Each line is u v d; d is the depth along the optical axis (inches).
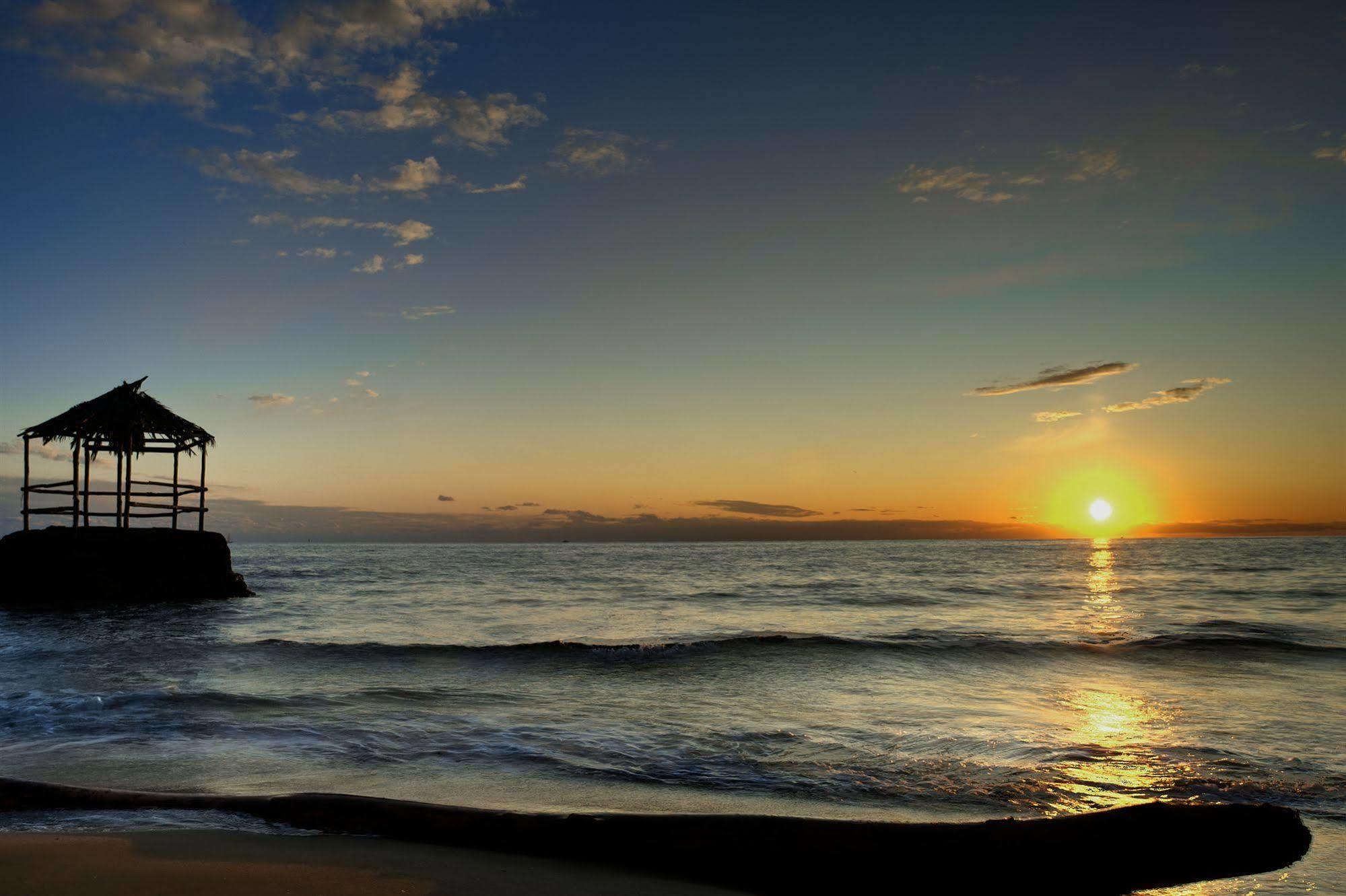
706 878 214.8
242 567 2637.8
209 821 249.4
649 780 322.0
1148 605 1206.3
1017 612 1105.4
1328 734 399.2
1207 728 413.1
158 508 1178.0
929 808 288.4
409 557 4101.9
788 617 1040.2
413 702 478.0
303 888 199.2
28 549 1083.9
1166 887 214.4
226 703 464.1
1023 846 218.7
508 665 619.2
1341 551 3956.7
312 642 738.8
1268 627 885.2
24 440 1133.7
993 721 430.9
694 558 3631.9
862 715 446.9
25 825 245.8
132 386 1156.5
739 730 409.1
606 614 1073.5
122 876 202.7
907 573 2209.6
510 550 6161.4
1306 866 226.1
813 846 218.2
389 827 242.2
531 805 285.9
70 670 581.0
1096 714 450.9
